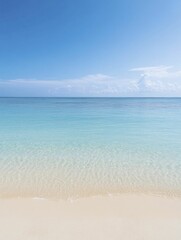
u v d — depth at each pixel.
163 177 5.73
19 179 5.52
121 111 31.72
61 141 10.23
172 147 9.12
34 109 33.94
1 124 16.02
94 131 13.22
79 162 7.02
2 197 4.48
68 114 25.62
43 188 4.98
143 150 8.59
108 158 7.49
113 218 3.64
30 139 10.62
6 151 8.31
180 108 40.03
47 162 6.99
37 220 3.56
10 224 3.43
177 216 3.73
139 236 3.16
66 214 3.77
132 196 4.58
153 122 17.98
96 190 4.90
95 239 3.08
